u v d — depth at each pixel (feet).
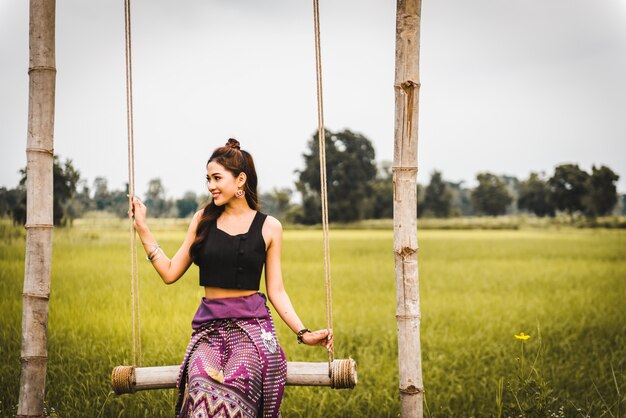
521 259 65.51
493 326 29.86
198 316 12.98
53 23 13.34
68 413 17.11
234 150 13.29
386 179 144.87
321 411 18.80
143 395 18.17
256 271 13.05
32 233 13.28
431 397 20.18
